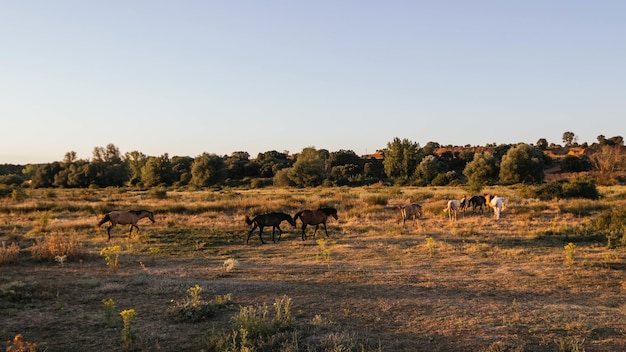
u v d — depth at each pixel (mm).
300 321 7797
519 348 6332
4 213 29719
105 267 13406
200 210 30625
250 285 10664
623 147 116438
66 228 22141
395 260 14320
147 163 88750
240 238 19781
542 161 67375
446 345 6633
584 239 17234
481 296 9656
